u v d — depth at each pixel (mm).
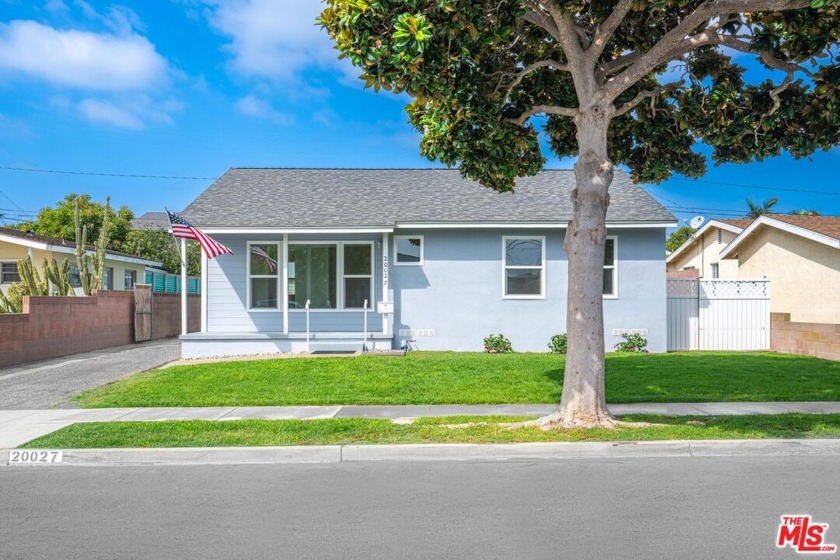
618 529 5270
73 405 11086
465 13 8000
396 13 7883
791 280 20688
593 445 7973
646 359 15414
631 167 12242
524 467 7391
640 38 10344
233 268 18281
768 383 12203
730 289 18859
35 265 24266
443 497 6227
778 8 8656
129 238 38750
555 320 18219
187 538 5168
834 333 15719
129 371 15117
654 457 7840
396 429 8820
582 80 9156
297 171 21375
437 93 9133
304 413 10125
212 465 7691
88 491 6602
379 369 13797
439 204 18766
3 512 5918
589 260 8906
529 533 5191
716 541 4988
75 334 19297
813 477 6844
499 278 18219
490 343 17891
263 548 4930
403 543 5000
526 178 20438
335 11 8266
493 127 9727
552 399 10969
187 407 10750
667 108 11289
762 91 10453
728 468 7258
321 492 6453
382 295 18266
